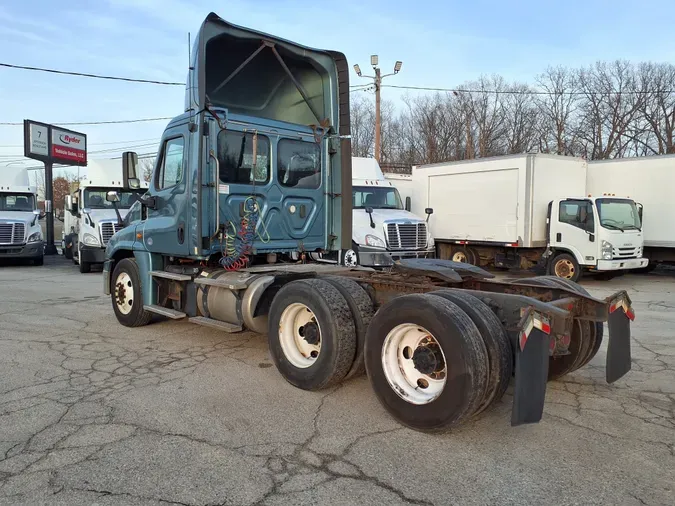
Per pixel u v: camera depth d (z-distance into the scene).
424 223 12.94
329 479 3.38
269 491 3.24
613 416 4.44
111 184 16.72
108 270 8.22
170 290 7.09
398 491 3.24
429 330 3.96
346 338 4.71
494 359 3.80
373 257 11.79
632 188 15.28
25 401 4.76
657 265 18.00
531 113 40.84
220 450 3.79
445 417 3.83
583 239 13.40
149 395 4.92
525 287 5.12
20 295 11.26
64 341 6.98
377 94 27.08
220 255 6.60
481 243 15.56
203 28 5.99
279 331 5.24
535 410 3.73
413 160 43.03
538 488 3.27
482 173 15.41
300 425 4.24
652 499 3.14
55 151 24.59
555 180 14.74
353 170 13.58
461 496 3.18
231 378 5.44
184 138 6.39
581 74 39.31
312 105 7.63
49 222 24.81
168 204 6.73
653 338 7.29
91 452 3.75
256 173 6.57
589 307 4.56
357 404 4.71
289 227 6.91
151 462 3.61
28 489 3.25
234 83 7.13
